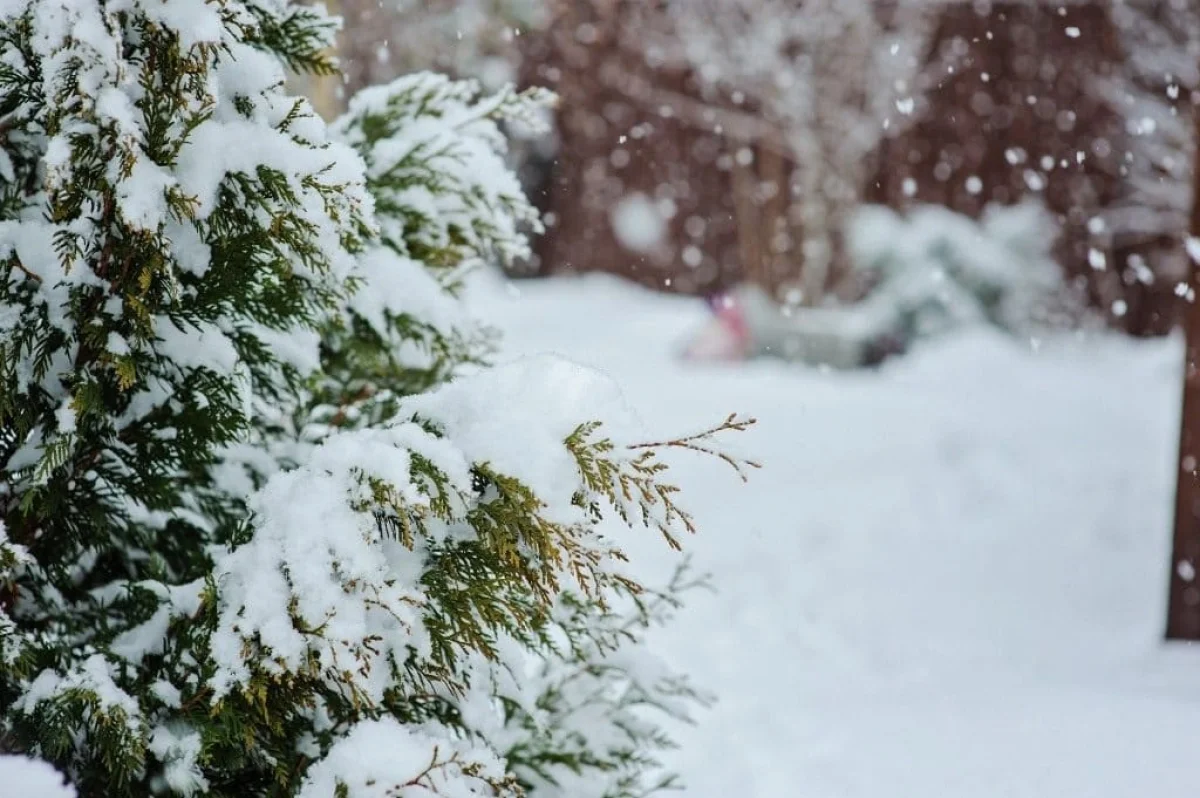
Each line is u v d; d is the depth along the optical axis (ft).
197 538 9.02
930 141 59.88
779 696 19.21
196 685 7.30
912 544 28.37
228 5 7.37
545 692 9.86
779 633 22.66
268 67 7.83
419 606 7.20
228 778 7.69
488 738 8.68
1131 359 51.29
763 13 57.11
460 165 9.83
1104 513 30.55
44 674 7.27
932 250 54.29
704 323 54.70
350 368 10.01
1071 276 56.90
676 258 68.44
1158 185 51.42
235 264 7.55
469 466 7.24
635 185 68.54
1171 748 16.03
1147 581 25.61
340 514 7.04
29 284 7.55
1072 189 57.06
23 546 7.80
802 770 15.84
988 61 58.03
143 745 7.04
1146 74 50.14
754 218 62.39
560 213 70.69
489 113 10.11
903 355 50.57
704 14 58.80
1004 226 55.31
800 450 35.73
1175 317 55.06
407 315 9.39
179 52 7.08
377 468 7.06
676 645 21.89
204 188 7.32
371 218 7.64
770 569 26.25
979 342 49.88
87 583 8.87
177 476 8.70
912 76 57.41
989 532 29.40
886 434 37.42
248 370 8.22
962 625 23.24
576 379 7.54
